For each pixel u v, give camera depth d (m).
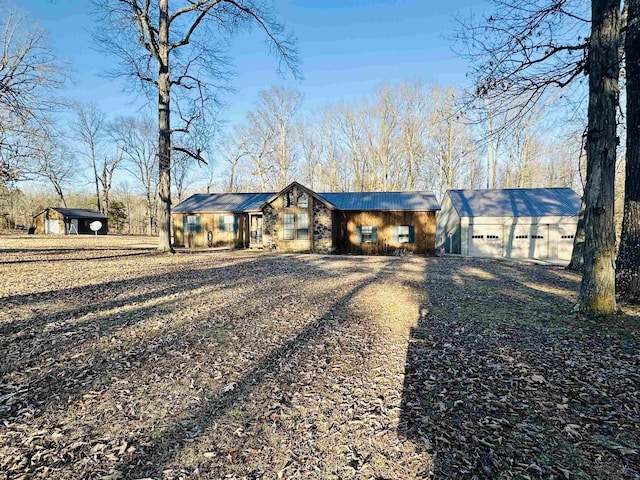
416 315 6.44
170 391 3.62
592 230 5.89
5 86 12.33
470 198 23.38
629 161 6.42
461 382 3.75
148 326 5.67
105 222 47.03
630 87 6.34
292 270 12.48
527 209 21.25
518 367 4.09
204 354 4.59
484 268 13.88
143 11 15.60
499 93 8.05
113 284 9.05
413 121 35.69
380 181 37.94
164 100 16.56
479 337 5.17
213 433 2.91
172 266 12.96
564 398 3.38
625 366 4.04
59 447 2.71
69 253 17.20
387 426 2.97
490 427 2.93
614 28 5.56
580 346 4.69
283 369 4.15
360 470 2.46
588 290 5.96
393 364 4.26
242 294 8.17
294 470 2.48
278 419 3.11
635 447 2.64
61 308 6.61
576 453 2.59
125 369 4.11
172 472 2.46
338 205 22.52
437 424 2.98
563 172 27.00
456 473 2.41
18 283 8.92
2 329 5.37
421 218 21.23
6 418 3.08
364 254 21.67
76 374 3.96
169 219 17.69
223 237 24.86
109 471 2.45
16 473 2.42
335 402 3.38
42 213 43.47
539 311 6.57
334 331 5.53
